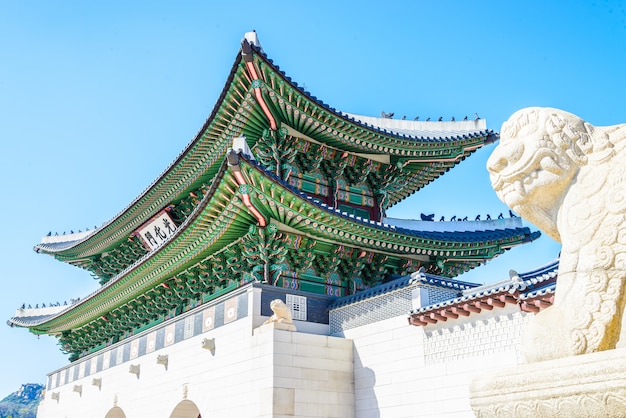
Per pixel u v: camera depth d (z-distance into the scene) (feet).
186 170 112.47
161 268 102.47
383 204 108.58
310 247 90.22
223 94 90.12
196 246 92.89
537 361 19.01
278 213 83.25
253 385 77.05
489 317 66.54
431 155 107.55
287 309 79.10
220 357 84.84
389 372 76.54
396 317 77.61
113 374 115.55
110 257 153.17
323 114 92.79
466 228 110.63
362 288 97.45
